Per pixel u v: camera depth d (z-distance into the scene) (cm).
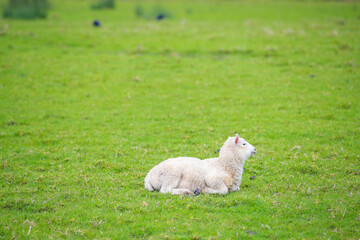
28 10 4125
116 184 1075
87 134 1539
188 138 1484
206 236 793
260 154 1284
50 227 842
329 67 2361
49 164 1249
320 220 856
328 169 1147
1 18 4047
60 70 2442
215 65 2525
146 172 1157
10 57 2645
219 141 1430
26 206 939
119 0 6253
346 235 793
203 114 1767
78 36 3197
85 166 1212
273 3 5741
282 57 2598
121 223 853
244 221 849
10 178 1108
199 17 4344
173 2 6022
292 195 978
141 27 3553
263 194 994
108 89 2159
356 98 1872
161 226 834
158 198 953
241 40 3020
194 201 924
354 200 938
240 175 1001
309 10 4862
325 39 2909
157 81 2273
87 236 810
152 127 1619
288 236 793
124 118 1744
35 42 3034
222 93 2059
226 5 5578
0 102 1934
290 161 1216
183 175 971
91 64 2562
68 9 4903
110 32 3328
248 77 2284
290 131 1507
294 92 2009
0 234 816
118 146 1404
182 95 2053
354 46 2694
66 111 1838
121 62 2614
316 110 1750
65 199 979
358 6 5206
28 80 2262
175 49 2898
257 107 1833
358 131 1481
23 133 1548
